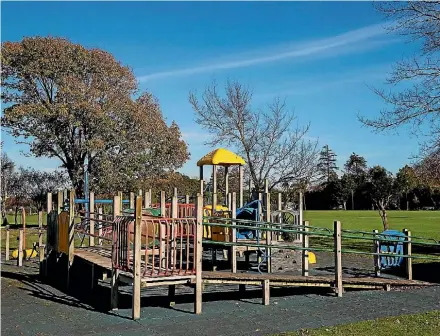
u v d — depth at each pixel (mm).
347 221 35094
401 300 9070
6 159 34688
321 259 15484
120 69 30984
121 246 8016
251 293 9695
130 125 30406
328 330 6746
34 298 9125
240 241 12281
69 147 29750
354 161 79625
